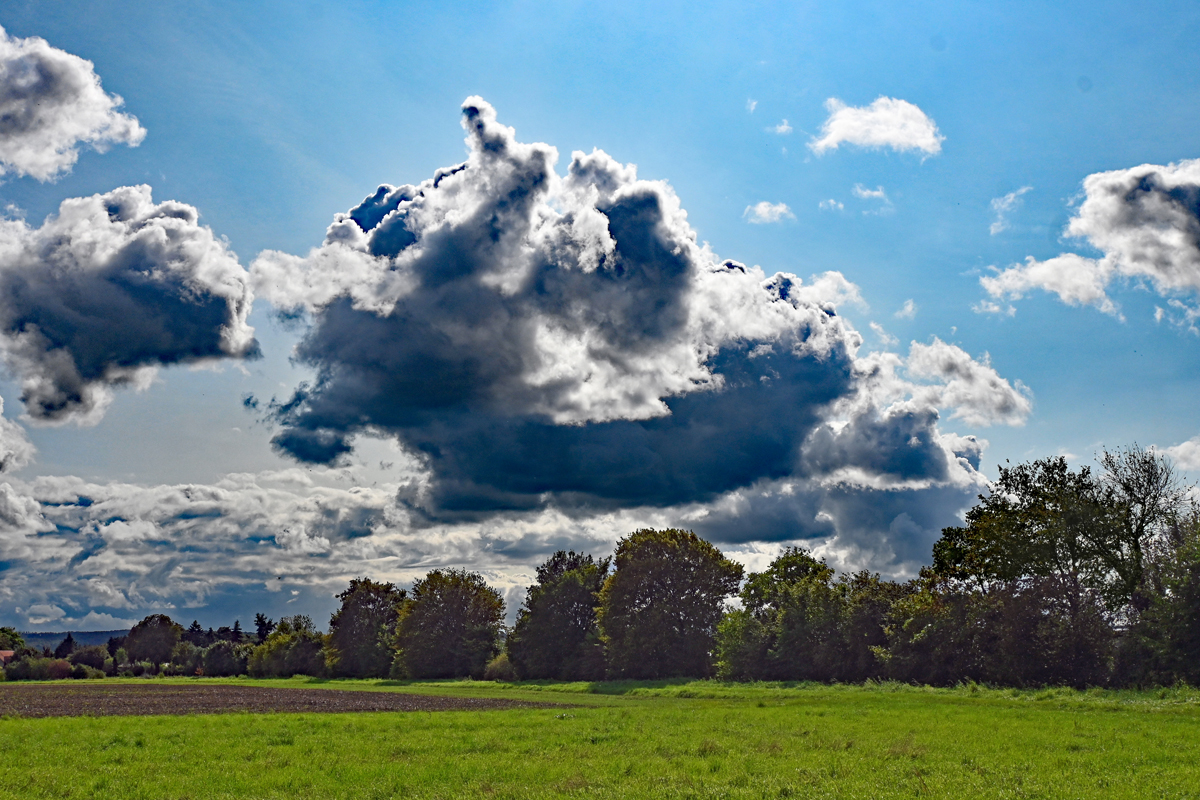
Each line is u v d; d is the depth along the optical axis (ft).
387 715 141.38
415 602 421.59
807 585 271.90
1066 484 212.64
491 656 409.08
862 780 58.70
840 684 224.74
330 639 476.54
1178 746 73.51
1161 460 198.49
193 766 72.79
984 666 198.18
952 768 63.31
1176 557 164.25
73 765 74.84
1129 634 177.78
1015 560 206.39
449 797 55.16
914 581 243.60
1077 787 54.19
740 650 272.92
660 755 76.38
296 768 70.03
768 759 70.28
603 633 327.88
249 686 347.77
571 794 55.36
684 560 325.83
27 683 415.03
